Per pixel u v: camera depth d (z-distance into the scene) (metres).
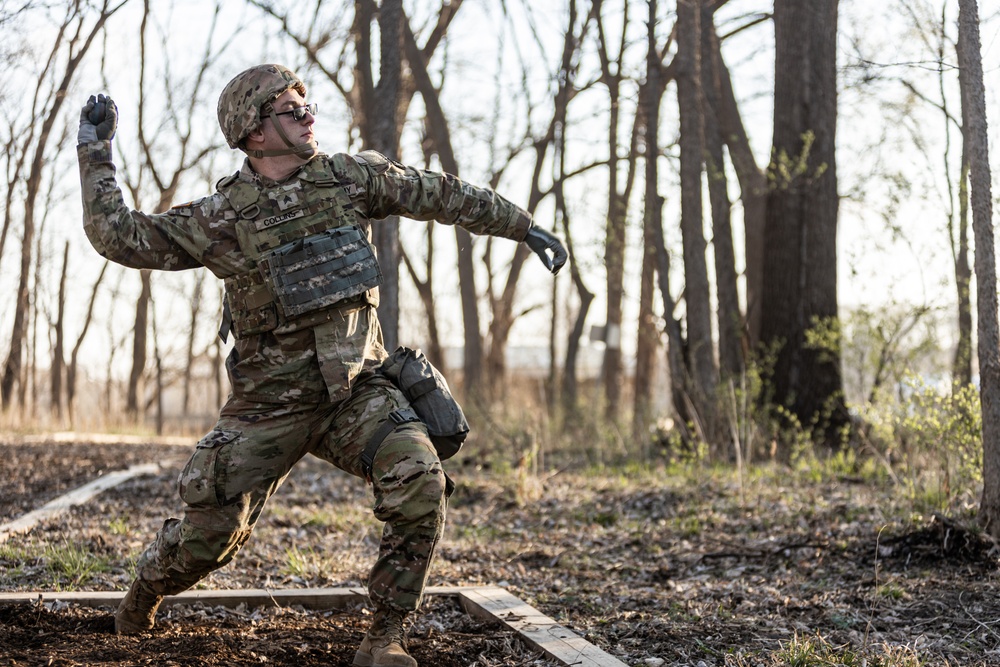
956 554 5.87
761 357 13.15
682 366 13.19
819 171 12.37
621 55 22.28
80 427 19.70
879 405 8.91
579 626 4.60
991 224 5.91
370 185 3.60
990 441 5.99
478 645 4.09
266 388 3.50
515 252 25.12
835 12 13.05
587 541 7.39
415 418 3.57
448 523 8.33
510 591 5.44
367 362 3.62
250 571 5.72
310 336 3.47
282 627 4.23
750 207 15.64
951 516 6.27
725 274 13.74
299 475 10.77
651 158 13.85
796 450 10.88
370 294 3.59
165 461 11.81
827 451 11.59
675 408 13.27
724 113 16.81
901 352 10.41
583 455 13.48
